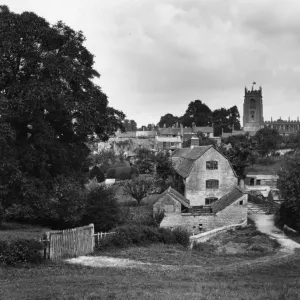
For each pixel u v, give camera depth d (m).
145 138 152.38
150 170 95.94
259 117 198.62
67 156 39.03
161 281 21.25
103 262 28.36
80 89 38.59
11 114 33.66
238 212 54.69
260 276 24.78
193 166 62.50
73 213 37.56
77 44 39.25
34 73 36.06
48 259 27.52
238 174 76.94
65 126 39.72
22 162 35.31
